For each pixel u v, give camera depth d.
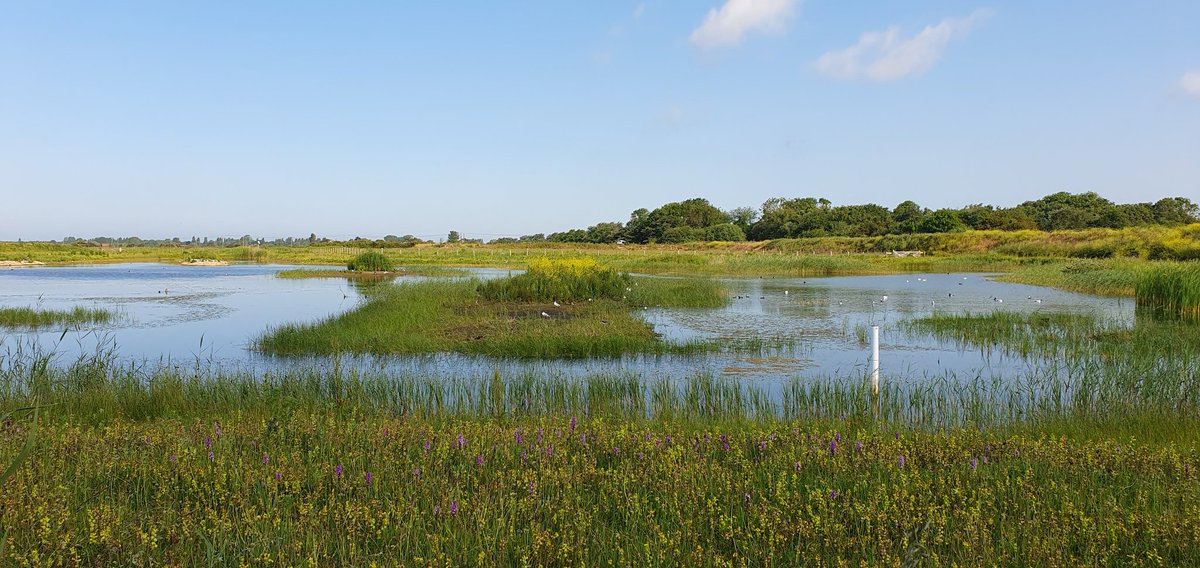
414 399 10.20
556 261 29.75
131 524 4.65
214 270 55.31
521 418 8.83
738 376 13.07
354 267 51.38
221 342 17.69
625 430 6.99
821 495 5.12
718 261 56.72
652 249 94.38
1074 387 10.71
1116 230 66.19
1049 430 8.12
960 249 71.56
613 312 22.28
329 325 18.14
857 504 4.84
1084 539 4.57
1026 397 10.86
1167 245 52.66
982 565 4.23
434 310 21.38
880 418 8.84
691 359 14.91
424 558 4.31
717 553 4.47
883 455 6.11
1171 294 23.05
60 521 4.47
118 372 11.64
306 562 4.20
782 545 4.50
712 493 5.31
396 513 4.82
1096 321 20.22
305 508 4.89
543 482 5.53
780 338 17.70
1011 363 14.27
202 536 4.42
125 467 5.77
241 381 11.09
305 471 5.71
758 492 5.36
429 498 5.17
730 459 6.16
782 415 9.68
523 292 25.69
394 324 18.33
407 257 72.25
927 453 6.31
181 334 19.17
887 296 29.30
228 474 5.56
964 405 9.91
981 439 7.10
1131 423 8.38
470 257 72.12
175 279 43.75
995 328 18.73
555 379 11.54
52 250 81.88
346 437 6.80
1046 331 18.31
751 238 115.38
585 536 4.65
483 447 6.34
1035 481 5.61
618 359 14.91
